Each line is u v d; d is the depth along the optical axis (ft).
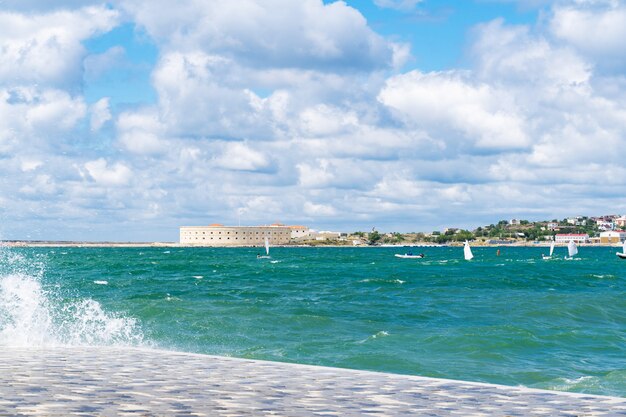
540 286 268.41
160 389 45.37
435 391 47.65
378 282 289.74
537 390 48.88
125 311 151.53
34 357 65.67
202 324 134.51
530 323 143.64
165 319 140.56
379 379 53.31
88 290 237.04
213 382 49.65
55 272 380.37
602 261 635.66
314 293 226.58
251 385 48.60
